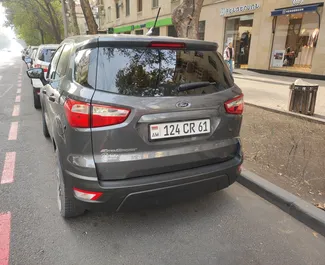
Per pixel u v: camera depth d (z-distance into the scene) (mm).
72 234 2605
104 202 2246
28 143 4973
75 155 2234
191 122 2426
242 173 3635
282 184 3393
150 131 2258
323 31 12156
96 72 2209
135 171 2275
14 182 3559
